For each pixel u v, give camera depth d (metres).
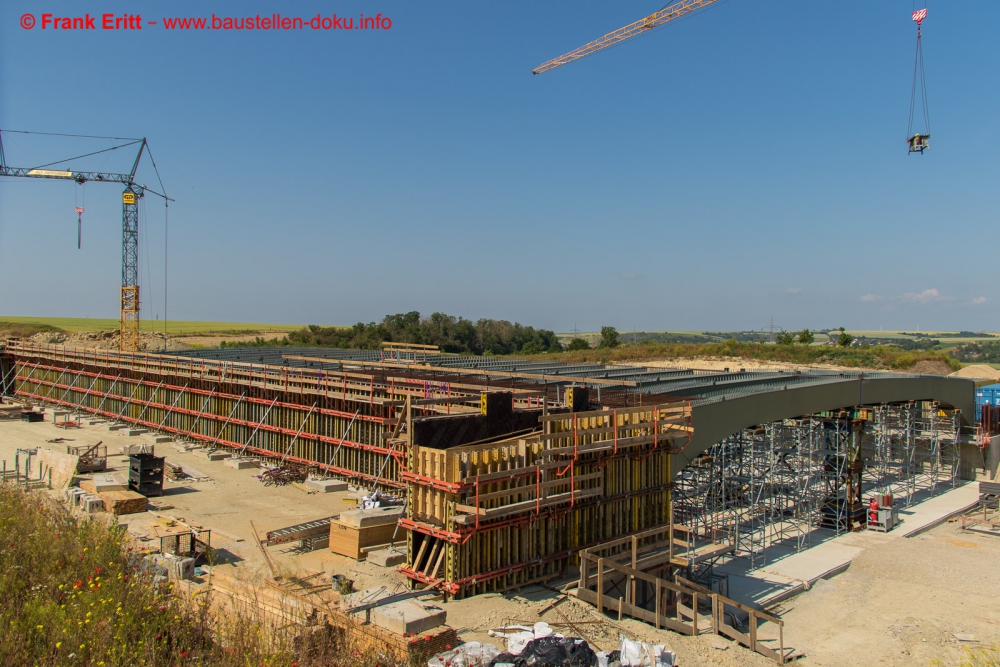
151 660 11.71
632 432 23.45
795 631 23.88
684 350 106.44
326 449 37.72
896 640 23.09
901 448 49.03
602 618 18.75
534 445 20.38
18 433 48.59
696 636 19.95
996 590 28.12
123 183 99.19
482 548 19.22
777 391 31.12
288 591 17.58
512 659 13.68
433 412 31.22
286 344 135.75
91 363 62.16
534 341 163.62
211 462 40.22
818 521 37.38
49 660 11.55
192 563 19.00
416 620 13.93
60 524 19.30
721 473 31.95
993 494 40.38
